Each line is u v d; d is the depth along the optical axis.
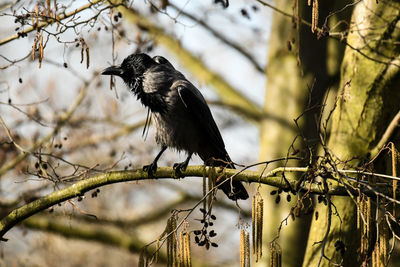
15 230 14.89
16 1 10.02
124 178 9.21
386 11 9.25
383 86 9.09
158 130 11.83
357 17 9.57
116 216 17.86
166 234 7.12
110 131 15.01
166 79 11.70
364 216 6.80
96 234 16.34
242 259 6.82
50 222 15.62
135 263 20.14
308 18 13.07
